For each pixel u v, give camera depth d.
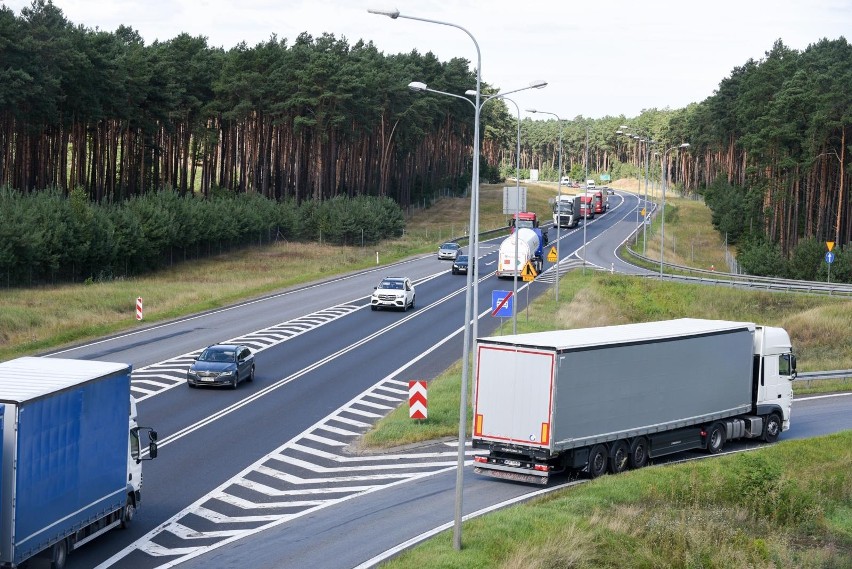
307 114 177.50
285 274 123.69
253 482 40.84
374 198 184.88
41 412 26.38
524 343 40.88
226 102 163.75
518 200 57.88
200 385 59.47
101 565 29.77
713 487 42.69
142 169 152.12
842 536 42.47
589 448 42.69
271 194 188.12
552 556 31.27
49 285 102.88
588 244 173.12
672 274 128.38
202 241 139.12
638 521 36.41
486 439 41.72
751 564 34.75
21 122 123.56
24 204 104.81
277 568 29.80
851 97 145.88
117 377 31.19
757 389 52.78
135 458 34.44
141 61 142.50
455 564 29.45
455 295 106.31
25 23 125.62
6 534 25.11
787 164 150.00
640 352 44.06
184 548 31.78
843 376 74.69
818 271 139.50
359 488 40.41
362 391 60.34
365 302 99.94
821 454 51.44
